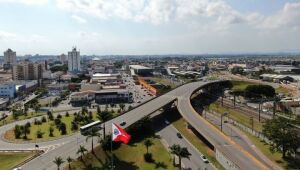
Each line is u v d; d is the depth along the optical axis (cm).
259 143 18262
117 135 10738
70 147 16762
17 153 16512
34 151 16675
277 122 16550
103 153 15912
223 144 16525
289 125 17825
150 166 15150
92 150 15812
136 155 16525
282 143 15325
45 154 15925
